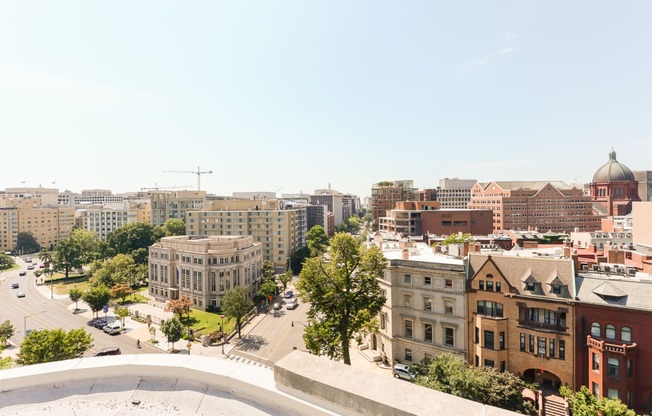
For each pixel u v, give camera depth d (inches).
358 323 1478.8
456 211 5403.5
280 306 3240.7
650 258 2127.2
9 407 273.0
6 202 6968.5
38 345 1684.3
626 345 1339.8
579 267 1651.1
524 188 6727.4
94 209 7701.8
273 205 5251.0
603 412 1072.2
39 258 5915.4
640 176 7637.8
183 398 275.3
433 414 193.0
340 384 226.8
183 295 3299.7
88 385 299.7
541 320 1553.9
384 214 7342.5
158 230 5492.1
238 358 2097.7
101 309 2910.9
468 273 1722.4
